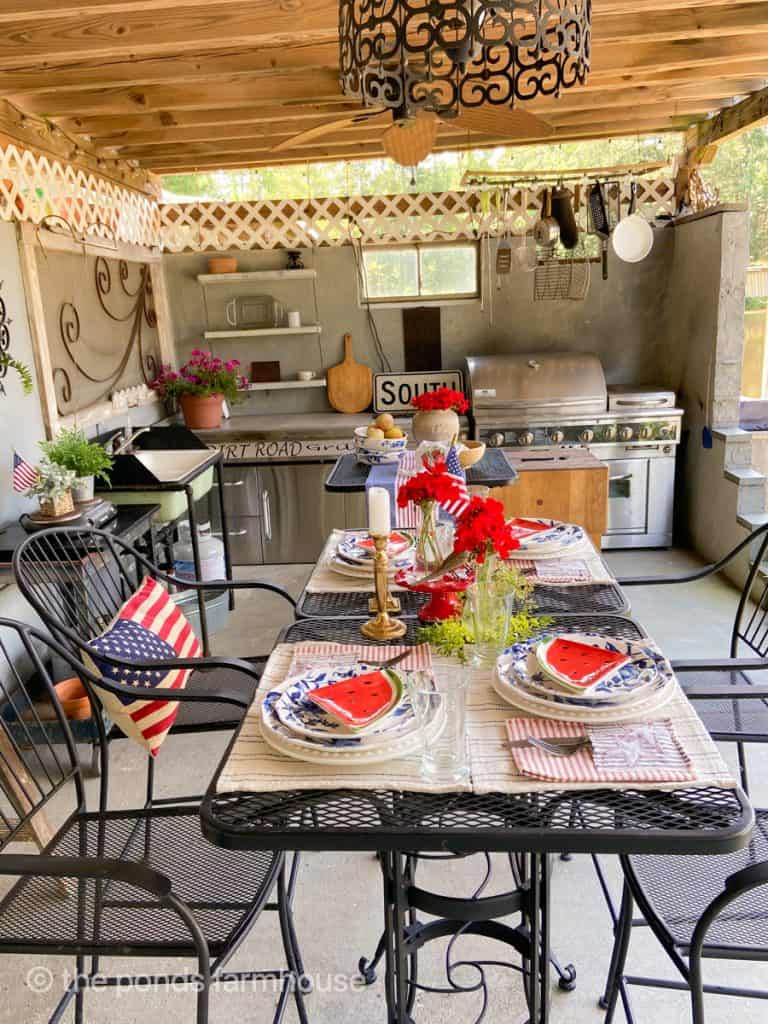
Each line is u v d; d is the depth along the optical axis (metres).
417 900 1.57
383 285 5.34
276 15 2.68
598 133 4.74
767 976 1.86
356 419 5.15
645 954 1.95
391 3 1.41
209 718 2.01
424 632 1.72
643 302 5.29
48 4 2.44
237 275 5.13
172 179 6.25
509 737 1.34
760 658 1.89
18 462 2.89
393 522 3.02
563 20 1.40
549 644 1.60
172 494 3.41
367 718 1.35
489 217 5.16
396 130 2.19
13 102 3.39
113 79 3.14
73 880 1.63
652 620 3.91
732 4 2.95
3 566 2.63
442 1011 1.80
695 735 1.33
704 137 4.66
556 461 4.48
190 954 1.36
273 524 4.98
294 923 2.08
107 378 4.41
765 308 5.46
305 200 5.16
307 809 1.19
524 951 1.63
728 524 4.44
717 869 1.52
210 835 1.16
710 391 4.65
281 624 4.07
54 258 3.79
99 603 2.90
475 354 5.38
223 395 5.11
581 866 2.27
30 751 2.89
